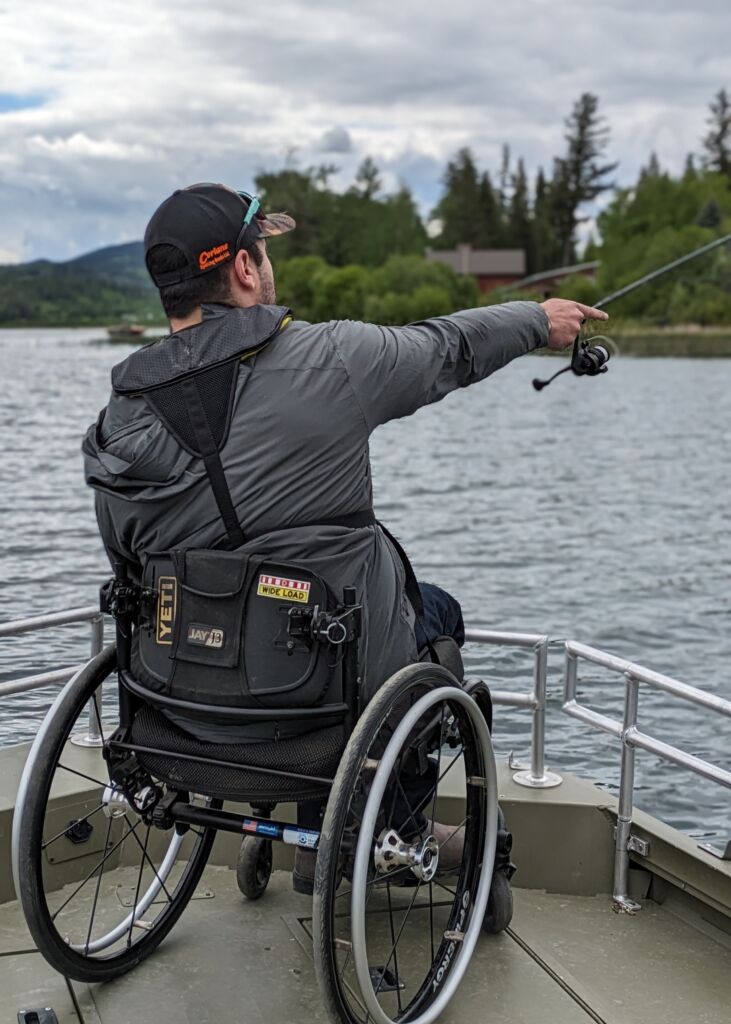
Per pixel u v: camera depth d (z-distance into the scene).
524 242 150.12
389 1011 2.61
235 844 3.28
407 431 37.53
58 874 3.12
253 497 2.25
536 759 3.38
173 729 2.40
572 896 3.25
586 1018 2.64
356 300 108.31
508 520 18.47
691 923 3.10
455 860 2.75
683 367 78.38
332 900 2.21
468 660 7.03
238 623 2.21
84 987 2.70
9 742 4.87
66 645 6.81
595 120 149.25
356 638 2.25
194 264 2.29
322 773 2.29
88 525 15.23
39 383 56.56
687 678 9.16
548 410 47.31
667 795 5.51
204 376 2.24
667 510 19.95
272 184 127.38
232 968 2.78
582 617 11.36
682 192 126.06
